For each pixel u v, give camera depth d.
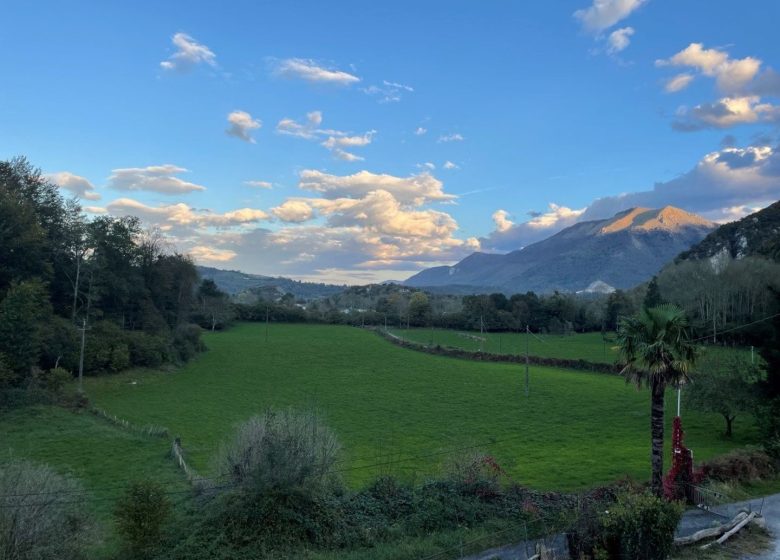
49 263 82.94
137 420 61.38
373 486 29.09
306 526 24.17
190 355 105.56
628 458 45.91
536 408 70.06
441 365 104.44
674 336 28.70
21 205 78.00
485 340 142.00
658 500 21.62
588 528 21.91
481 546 23.25
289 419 28.27
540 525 25.12
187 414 65.19
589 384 85.94
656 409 29.33
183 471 40.59
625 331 30.52
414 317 175.50
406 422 62.50
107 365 83.69
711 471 32.06
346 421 62.81
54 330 76.19
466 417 65.19
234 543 23.06
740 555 22.34
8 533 19.61
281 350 120.06
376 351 120.75
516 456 47.22
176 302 125.62
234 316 164.12
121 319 102.31
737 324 109.94
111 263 103.12
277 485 25.34
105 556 22.45
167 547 22.78
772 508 28.23
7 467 22.55
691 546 23.11
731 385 52.34
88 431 52.81
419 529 25.36
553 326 162.50
